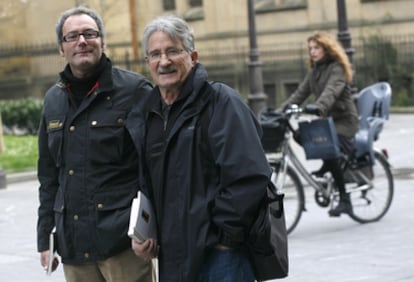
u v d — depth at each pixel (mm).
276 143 11109
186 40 4992
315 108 10938
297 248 10680
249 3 25797
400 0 36312
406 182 15695
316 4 39312
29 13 46594
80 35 5512
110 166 5531
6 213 14633
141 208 4984
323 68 11242
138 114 5184
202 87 4953
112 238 5496
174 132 4922
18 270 10273
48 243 5832
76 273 5695
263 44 40938
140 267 5602
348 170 11664
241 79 42062
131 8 41531
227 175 4820
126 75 5672
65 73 5617
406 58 35594
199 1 44250
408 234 11242
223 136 4844
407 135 23469
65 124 5621
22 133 28844
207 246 4836
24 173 19344
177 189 4926
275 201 4918
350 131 11320
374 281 8977
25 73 47000
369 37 36500
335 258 10078
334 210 11570
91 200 5527
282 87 39969
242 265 4910
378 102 11906
